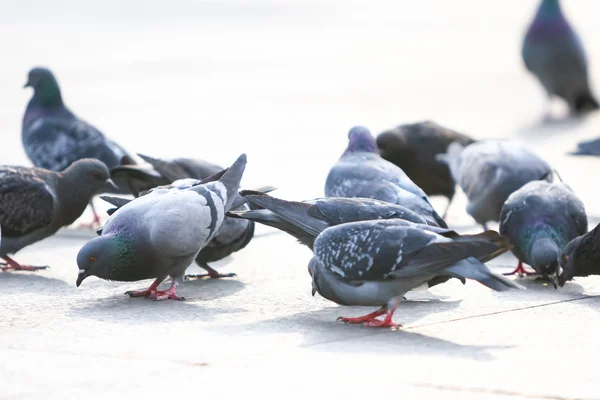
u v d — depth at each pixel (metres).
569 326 9.95
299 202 10.80
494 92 32.12
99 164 13.64
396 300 9.84
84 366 8.50
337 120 27.06
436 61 39.84
